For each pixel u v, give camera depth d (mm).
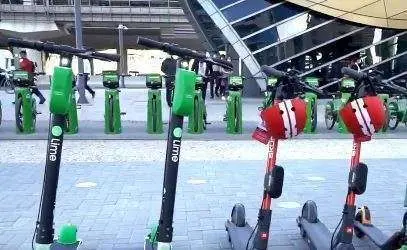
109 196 5266
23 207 4855
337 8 15234
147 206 4922
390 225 4398
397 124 10102
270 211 3182
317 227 3885
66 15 43469
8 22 43156
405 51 16062
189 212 4746
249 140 8844
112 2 44594
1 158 7125
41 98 14320
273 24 15500
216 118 11680
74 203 5008
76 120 9055
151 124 9156
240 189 5578
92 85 27703
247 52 15430
